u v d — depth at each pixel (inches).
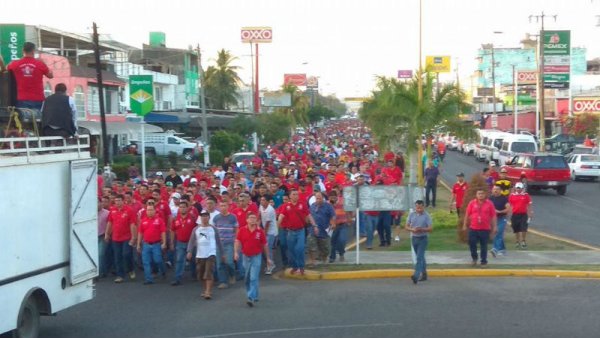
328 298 571.8
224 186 914.1
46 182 442.0
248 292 546.6
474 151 2640.3
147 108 1198.3
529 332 459.2
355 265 697.0
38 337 450.0
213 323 494.3
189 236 632.4
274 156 1611.7
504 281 635.5
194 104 3120.1
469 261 710.5
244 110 3523.6
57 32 1979.6
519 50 4894.2
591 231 964.0
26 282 421.7
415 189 716.7
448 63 3356.3
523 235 796.0
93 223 491.8
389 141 1171.9
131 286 637.9
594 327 470.6
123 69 2384.4
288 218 653.9
